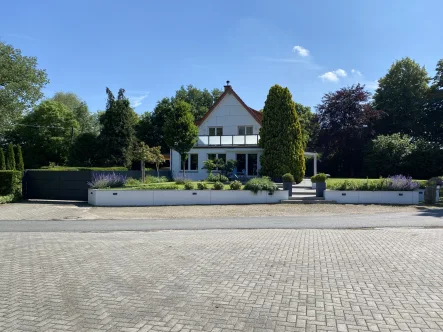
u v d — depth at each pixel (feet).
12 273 22.70
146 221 47.44
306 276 21.31
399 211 54.75
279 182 85.35
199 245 31.04
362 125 138.31
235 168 96.63
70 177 72.59
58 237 36.27
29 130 159.22
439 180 73.92
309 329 14.10
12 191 69.21
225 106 114.73
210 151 102.68
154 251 28.78
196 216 51.67
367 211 54.75
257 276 21.40
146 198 64.39
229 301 17.26
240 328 14.23
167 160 153.58
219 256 26.68
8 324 14.76
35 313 15.96
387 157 125.39
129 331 14.01
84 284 20.22
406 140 128.26
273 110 85.97
